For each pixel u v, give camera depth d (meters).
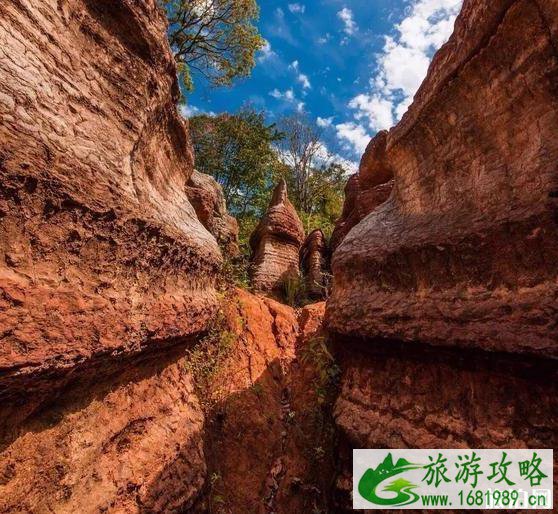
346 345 4.73
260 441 5.00
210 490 4.03
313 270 12.95
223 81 14.97
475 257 2.90
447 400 2.98
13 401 2.17
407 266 3.73
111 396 3.18
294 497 4.26
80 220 2.59
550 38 2.37
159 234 3.79
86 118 2.78
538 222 2.38
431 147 3.82
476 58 2.95
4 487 2.11
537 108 2.54
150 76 3.60
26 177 2.10
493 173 2.93
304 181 25.30
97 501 2.70
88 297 2.64
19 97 2.12
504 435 2.45
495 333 2.52
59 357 2.29
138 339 3.27
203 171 19.58
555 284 2.28
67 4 2.65
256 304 8.12
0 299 1.93
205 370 5.34
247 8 13.37
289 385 6.34
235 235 11.50
